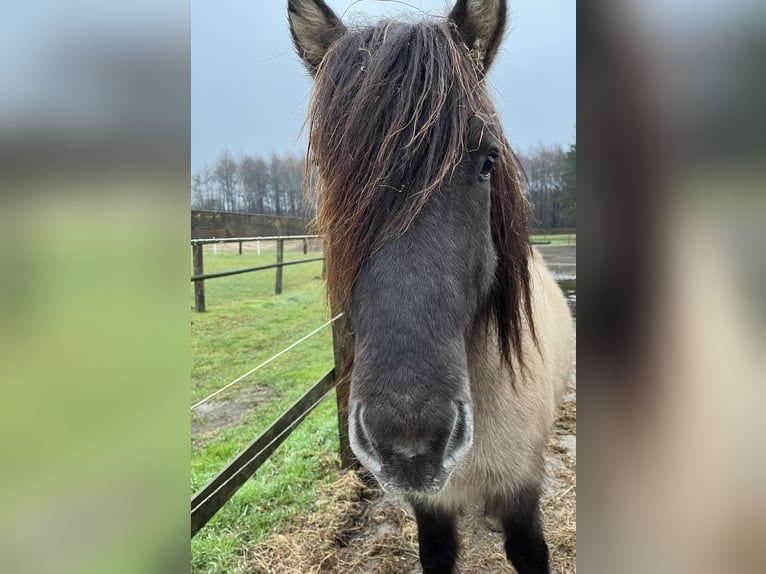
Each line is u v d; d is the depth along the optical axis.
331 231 1.55
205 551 2.93
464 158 1.52
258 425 4.67
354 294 1.50
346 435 3.70
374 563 2.90
